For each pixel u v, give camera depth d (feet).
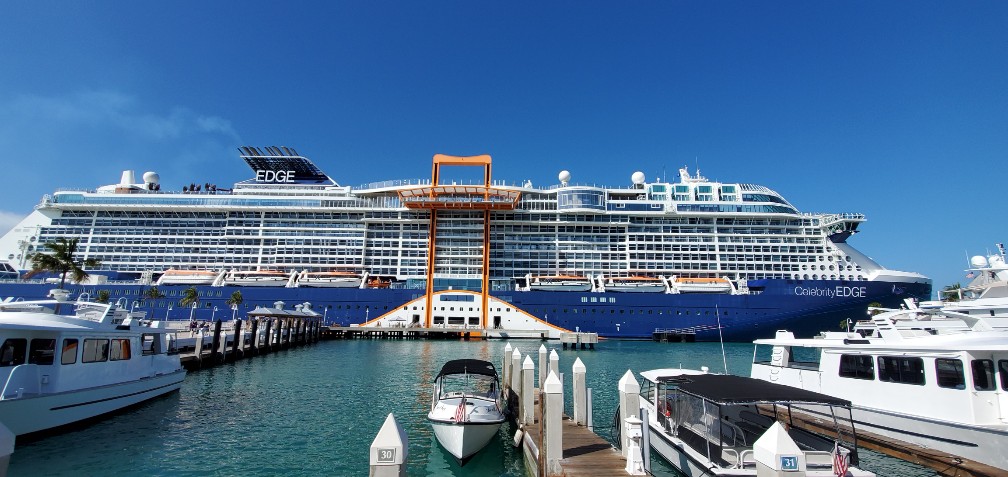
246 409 76.79
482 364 70.38
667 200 240.94
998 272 107.04
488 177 246.47
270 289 229.04
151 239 238.27
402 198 240.12
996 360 50.39
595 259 240.53
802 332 211.20
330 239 241.96
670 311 219.82
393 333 230.68
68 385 62.08
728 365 138.31
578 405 59.11
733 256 233.55
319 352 167.94
